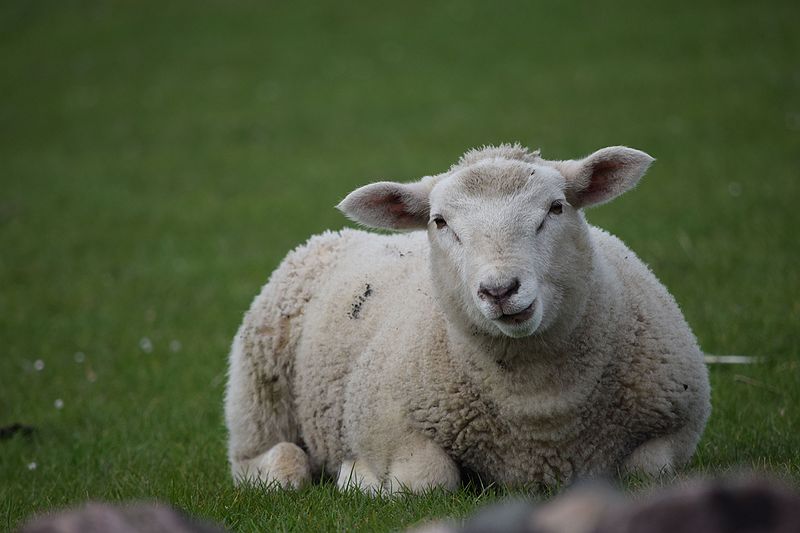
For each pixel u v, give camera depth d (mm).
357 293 10164
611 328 8641
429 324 9031
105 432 12992
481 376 8641
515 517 4523
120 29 58656
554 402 8508
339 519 7910
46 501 9789
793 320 14242
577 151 31438
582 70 43281
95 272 24000
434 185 9141
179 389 14898
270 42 54156
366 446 9281
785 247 18828
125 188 34031
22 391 15328
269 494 9117
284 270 10969
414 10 56844
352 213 9344
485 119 38031
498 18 53406
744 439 9953
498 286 7797
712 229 20922
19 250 26828
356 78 46938
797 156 27984
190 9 61062
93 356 17188
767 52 42000
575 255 8484
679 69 41375
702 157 29000
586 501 4484
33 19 61469
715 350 13516
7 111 46844
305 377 10312
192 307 20125
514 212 8273
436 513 7684
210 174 35062
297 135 39500
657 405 8672
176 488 9648
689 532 4207
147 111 45188
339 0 60000
